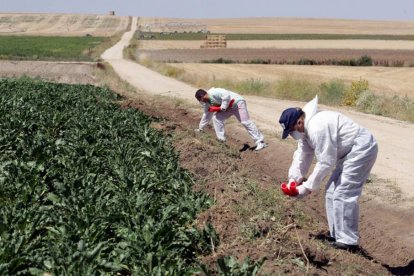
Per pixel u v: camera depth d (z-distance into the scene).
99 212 7.90
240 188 10.18
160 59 68.31
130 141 12.63
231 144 16.25
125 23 171.00
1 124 13.27
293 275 6.67
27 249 6.82
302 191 7.82
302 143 7.97
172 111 21.98
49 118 14.44
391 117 23.88
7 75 43.91
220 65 59.41
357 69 54.25
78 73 47.38
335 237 8.15
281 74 49.00
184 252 7.35
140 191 8.66
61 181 9.53
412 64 58.44
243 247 7.33
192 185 10.23
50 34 135.12
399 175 13.09
